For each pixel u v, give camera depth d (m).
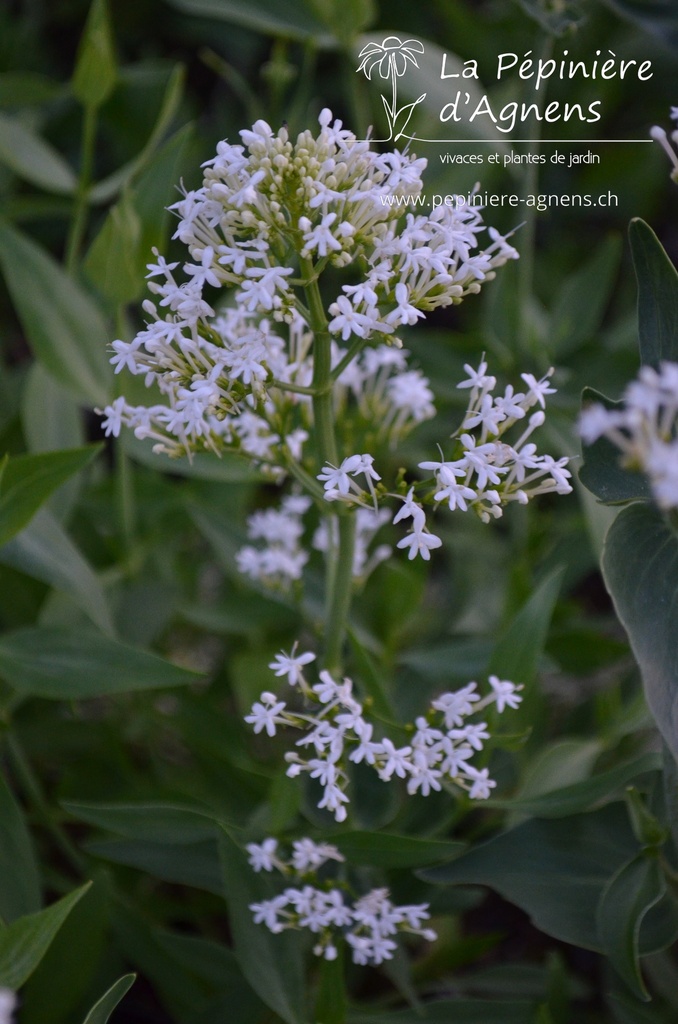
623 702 0.62
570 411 0.65
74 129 0.84
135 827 0.56
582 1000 0.63
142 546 0.64
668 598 0.50
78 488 0.62
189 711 0.62
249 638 0.66
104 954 0.60
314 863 0.54
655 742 0.61
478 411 0.52
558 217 0.88
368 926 0.54
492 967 0.61
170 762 0.65
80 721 0.63
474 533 0.70
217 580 0.75
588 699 0.65
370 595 0.63
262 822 0.56
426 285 0.51
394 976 0.56
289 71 0.71
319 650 0.61
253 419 0.54
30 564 0.57
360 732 0.52
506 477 0.53
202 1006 0.58
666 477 0.47
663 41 0.62
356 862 0.54
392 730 0.55
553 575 0.54
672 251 0.89
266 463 0.54
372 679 0.55
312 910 0.54
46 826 0.62
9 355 0.84
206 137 0.86
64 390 0.61
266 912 0.54
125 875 0.62
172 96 0.61
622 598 0.50
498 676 0.54
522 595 0.63
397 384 0.57
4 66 0.87
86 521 0.64
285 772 0.54
